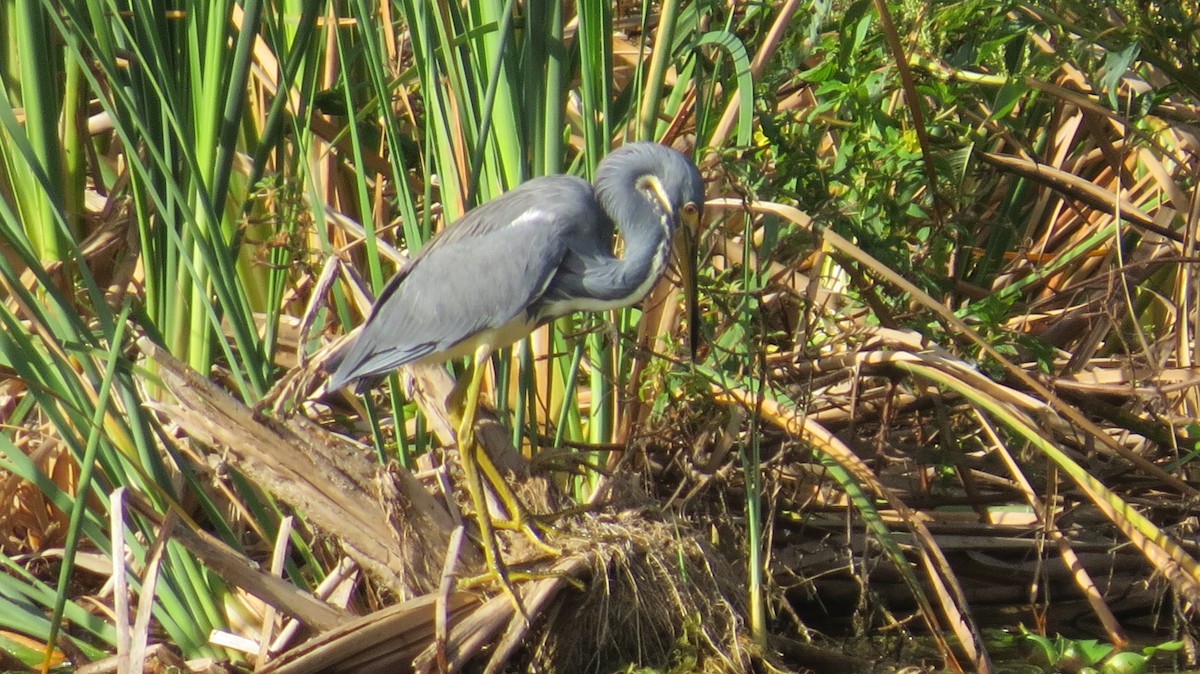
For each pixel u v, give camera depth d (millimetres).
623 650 8609
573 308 9039
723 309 9242
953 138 10930
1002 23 10133
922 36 9648
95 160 10789
